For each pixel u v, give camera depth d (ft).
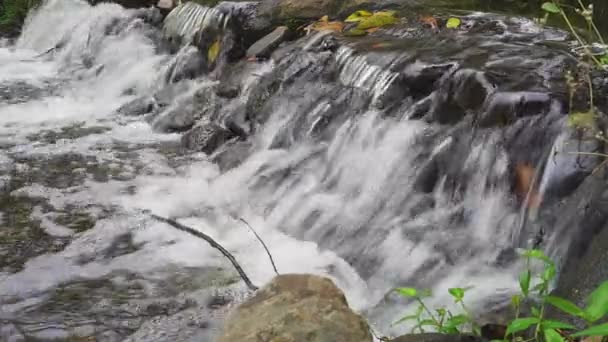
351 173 15.70
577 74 13.74
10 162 18.43
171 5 29.45
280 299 8.00
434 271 12.23
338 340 7.53
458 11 21.12
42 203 15.80
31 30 35.32
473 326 9.13
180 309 11.51
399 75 15.71
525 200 12.21
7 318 11.19
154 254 13.48
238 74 21.39
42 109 23.76
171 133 21.25
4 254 13.39
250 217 15.35
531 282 11.05
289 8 22.62
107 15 30.66
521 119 12.82
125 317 11.26
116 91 25.90
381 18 20.21
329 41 19.33
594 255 9.51
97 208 15.61
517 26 18.71
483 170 13.21
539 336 8.56
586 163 11.43
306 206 15.20
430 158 14.26
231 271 12.86
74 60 30.37
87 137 20.77
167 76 24.59
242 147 18.52
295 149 17.48
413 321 10.81
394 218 13.94
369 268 12.85
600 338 7.22
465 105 14.06
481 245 12.53
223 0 25.85
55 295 11.93
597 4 20.36
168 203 16.01
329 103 17.42
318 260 13.37
